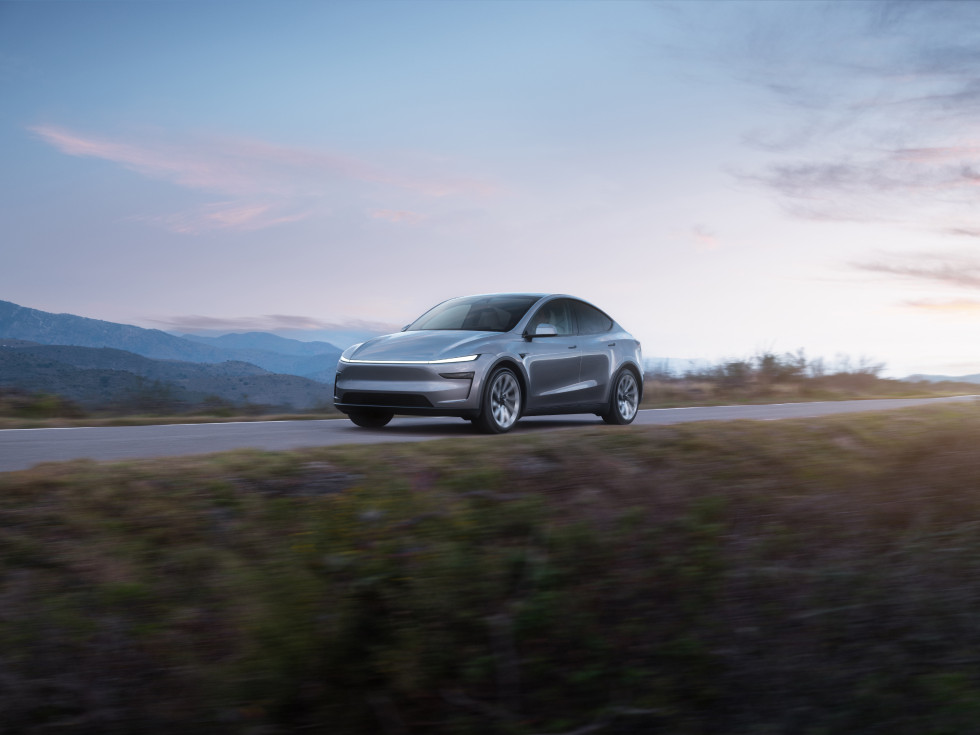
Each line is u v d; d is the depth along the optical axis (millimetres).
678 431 6859
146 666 3766
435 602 4262
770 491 5543
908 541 4582
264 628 4090
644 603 4355
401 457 5777
